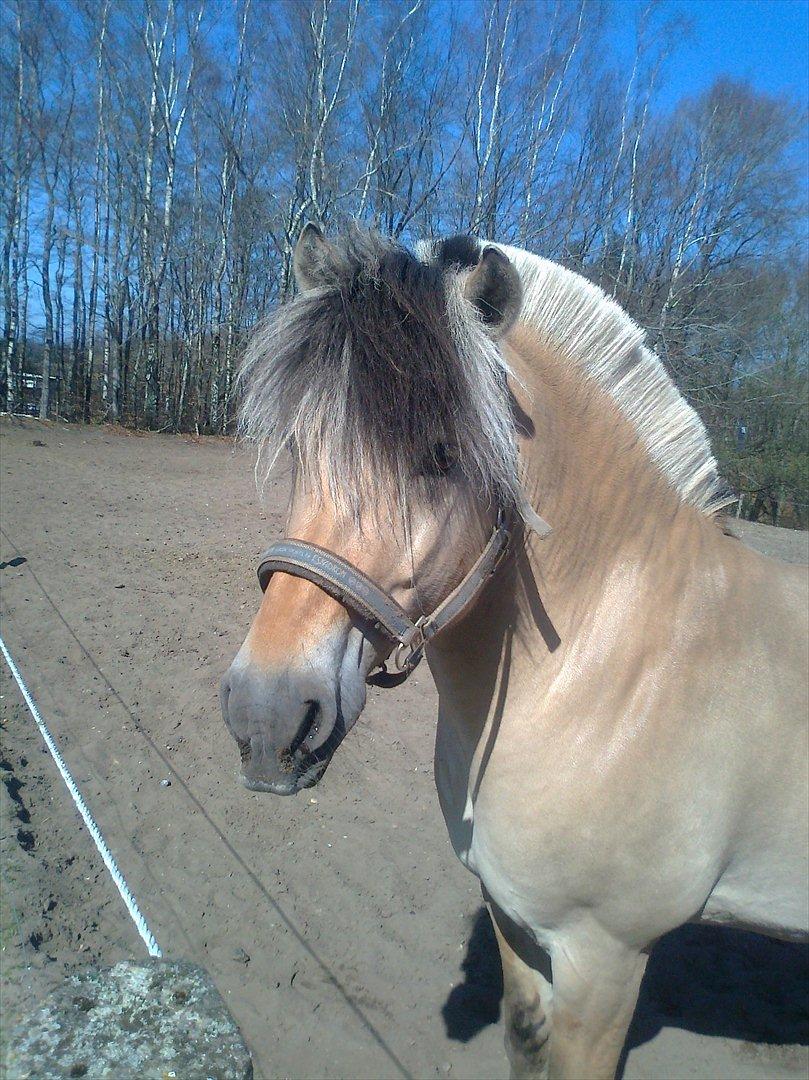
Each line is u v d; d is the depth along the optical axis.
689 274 16.44
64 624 6.07
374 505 1.39
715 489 1.94
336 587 1.39
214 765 4.24
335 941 3.00
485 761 1.78
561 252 14.75
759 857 1.72
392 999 2.74
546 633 1.74
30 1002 2.34
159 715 4.75
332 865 3.45
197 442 20.97
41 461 14.08
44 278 22.23
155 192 25.34
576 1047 1.73
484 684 1.79
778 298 17.59
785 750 1.67
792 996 2.78
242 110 24.00
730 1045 2.55
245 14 23.50
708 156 17.33
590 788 1.64
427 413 1.37
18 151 22.00
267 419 1.48
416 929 3.08
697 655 1.70
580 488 1.76
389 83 19.38
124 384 25.23
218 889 3.25
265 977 2.80
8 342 21.70
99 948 2.81
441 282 1.50
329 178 20.11
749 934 3.12
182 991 1.19
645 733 1.65
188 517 10.37
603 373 1.82
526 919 1.75
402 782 4.17
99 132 23.59
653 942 1.71
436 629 1.51
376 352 1.39
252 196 23.31
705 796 1.64
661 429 1.87
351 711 1.42
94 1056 1.06
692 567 1.79
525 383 1.69
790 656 1.72
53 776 3.99
